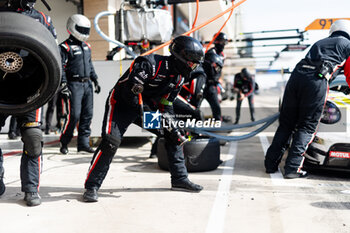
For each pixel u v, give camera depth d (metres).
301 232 2.03
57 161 4.17
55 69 1.95
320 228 2.09
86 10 7.26
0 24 1.83
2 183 2.72
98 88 4.69
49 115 6.64
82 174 3.52
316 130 3.38
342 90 3.75
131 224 2.17
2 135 6.64
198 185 2.92
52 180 3.28
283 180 3.28
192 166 3.53
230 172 3.60
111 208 2.48
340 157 3.26
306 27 4.52
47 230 2.07
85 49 4.45
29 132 2.42
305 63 3.36
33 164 2.54
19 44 1.85
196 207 2.49
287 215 2.32
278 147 3.56
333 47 3.29
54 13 7.45
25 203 2.57
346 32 3.42
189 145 3.52
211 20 3.33
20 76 2.00
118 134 2.62
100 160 2.62
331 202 2.60
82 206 2.52
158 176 3.45
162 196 2.77
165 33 4.96
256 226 2.12
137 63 2.48
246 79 8.18
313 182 3.21
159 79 2.56
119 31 4.97
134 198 2.71
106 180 3.29
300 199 2.67
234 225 2.14
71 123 4.50
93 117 5.09
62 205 2.54
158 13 4.89
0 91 1.99
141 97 2.67
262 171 3.65
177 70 2.55
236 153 4.69
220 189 2.96
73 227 2.12
